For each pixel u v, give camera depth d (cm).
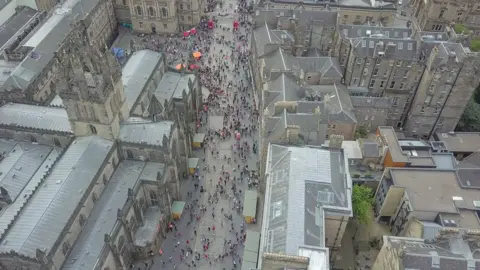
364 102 13625
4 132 11725
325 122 11506
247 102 15275
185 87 13988
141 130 11000
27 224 8850
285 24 15262
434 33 14538
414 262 7938
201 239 11300
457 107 13588
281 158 9988
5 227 9612
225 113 14725
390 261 8475
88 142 10550
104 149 10531
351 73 14212
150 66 13638
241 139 13950
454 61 12525
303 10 15562
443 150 12938
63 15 15662
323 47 15862
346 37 14612
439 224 9825
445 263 7912
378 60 13675
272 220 8750
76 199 9425
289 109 11581
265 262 7438
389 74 14000
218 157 13400
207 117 14712
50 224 8894
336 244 10000
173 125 11219
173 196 11862
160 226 10962
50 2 18062
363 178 11875
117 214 9725
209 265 10725
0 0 16188
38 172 11019
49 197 9325
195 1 18312
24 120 11550
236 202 12144
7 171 11088
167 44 18125
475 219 9806
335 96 13400
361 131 14162
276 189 9319
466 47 13562
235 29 18775
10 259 8438
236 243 11212
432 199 10288
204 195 12350
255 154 13488
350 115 12900
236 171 12988
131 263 10650
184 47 17938
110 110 10231
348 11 17275
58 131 11300
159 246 11031
